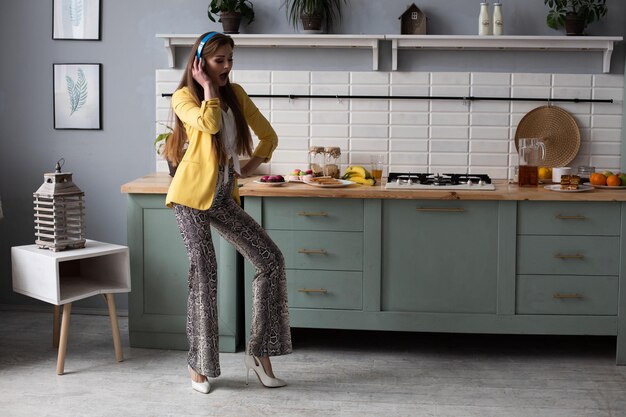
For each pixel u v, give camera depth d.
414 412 3.35
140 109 4.79
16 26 4.82
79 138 4.86
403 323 4.09
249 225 3.60
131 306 4.21
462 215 4.01
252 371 3.87
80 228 4.00
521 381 3.75
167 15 4.71
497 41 4.43
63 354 3.79
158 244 4.16
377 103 4.64
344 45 4.52
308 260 4.09
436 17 4.58
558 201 3.96
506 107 4.59
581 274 4.00
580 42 4.40
